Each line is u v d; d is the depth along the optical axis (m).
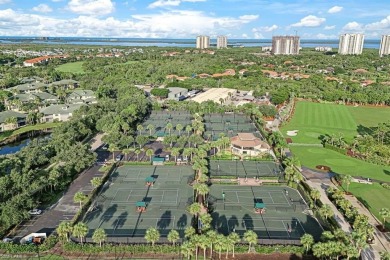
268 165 138.38
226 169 133.75
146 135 173.25
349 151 154.00
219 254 79.38
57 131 161.62
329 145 159.00
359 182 122.38
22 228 91.38
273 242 84.94
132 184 120.31
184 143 154.12
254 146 148.75
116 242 83.94
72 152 128.88
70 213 99.44
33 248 80.75
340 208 100.62
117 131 156.50
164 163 138.25
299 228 93.12
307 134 182.00
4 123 186.62
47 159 130.88
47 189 111.25
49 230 90.62
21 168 116.69
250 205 106.00
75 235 82.00
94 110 198.50
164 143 155.75
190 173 130.25
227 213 101.06
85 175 126.06
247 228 92.94
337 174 128.88
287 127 196.00
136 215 99.19
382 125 167.38
